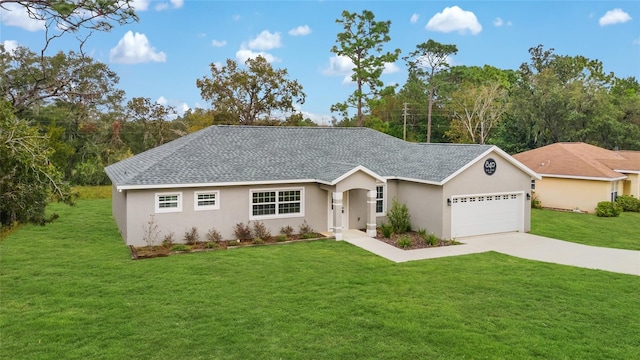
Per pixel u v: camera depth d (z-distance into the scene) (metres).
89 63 43.50
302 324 10.09
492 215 21.62
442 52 62.44
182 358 8.43
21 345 8.85
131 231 17.62
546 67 65.75
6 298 11.59
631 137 46.91
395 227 21.05
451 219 20.25
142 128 56.25
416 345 9.09
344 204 21.92
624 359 8.51
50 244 18.22
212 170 19.48
